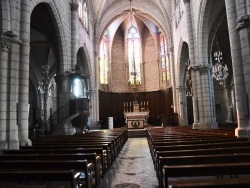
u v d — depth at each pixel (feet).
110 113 136.67
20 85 39.68
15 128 37.29
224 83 114.62
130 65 147.13
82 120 68.33
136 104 111.75
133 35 148.46
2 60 36.60
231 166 13.73
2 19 37.27
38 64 104.12
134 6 121.70
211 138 31.81
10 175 13.78
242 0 37.81
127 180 25.50
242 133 36.70
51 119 68.13
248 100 36.99
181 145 24.67
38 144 32.60
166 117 118.32
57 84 68.23
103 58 136.56
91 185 20.07
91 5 110.93
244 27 37.01
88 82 107.04
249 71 36.78
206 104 66.33
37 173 13.76
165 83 136.05
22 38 40.70
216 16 66.59
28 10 42.04
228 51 99.04
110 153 33.55
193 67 68.23
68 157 20.94
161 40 140.15
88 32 102.22
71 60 73.36
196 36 69.26
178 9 94.58
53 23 64.28
